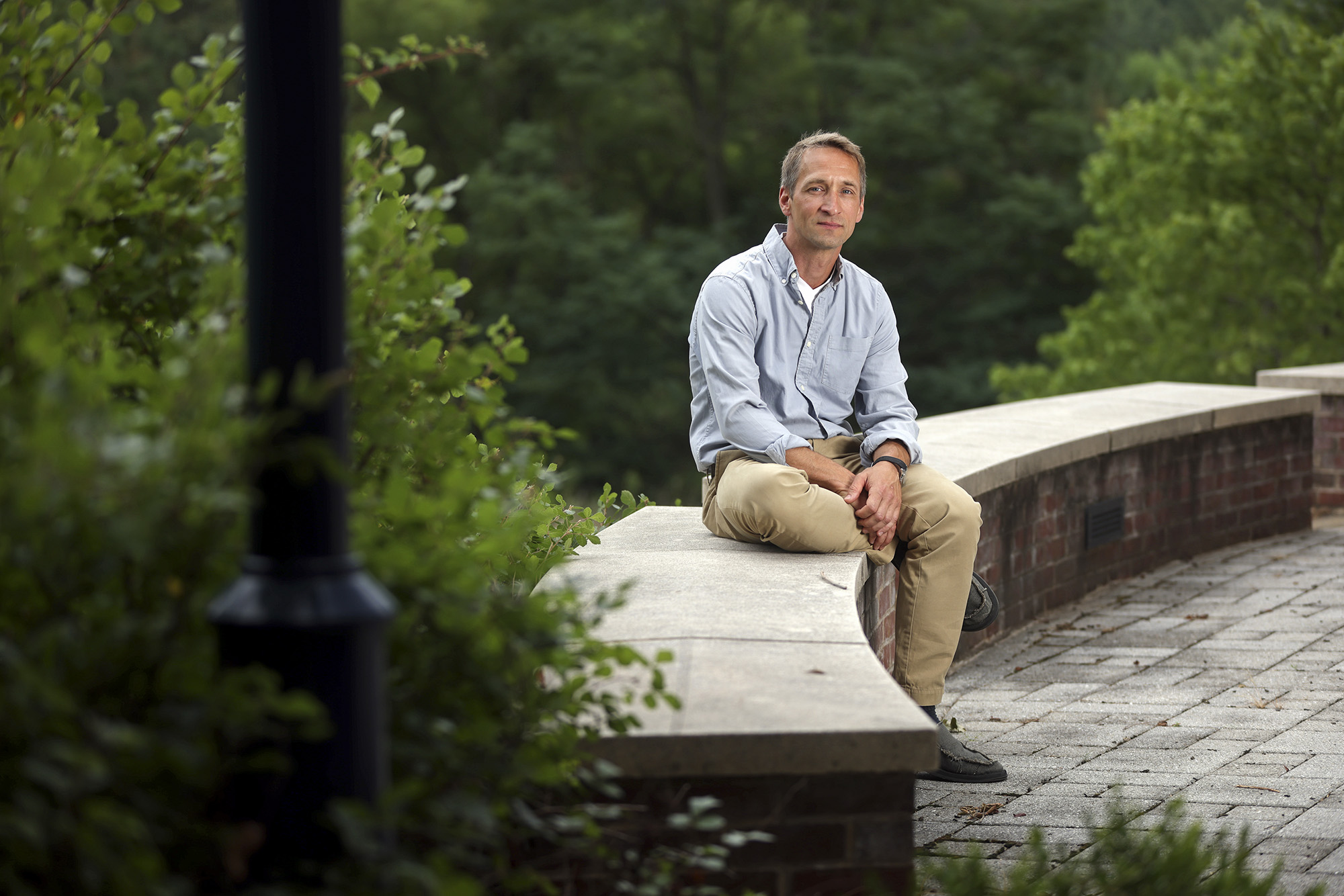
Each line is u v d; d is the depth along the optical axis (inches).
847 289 201.5
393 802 89.7
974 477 257.1
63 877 86.6
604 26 1619.1
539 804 118.6
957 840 163.6
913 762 118.4
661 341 1519.4
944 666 189.8
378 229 120.2
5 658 82.5
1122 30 2097.7
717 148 1642.5
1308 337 875.4
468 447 137.0
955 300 1583.4
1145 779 185.5
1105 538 318.3
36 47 135.7
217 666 95.3
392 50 1567.4
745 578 181.3
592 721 120.2
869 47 1642.5
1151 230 941.2
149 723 90.9
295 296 95.6
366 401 119.0
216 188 129.4
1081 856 155.1
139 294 123.0
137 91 1187.3
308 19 95.6
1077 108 1621.6
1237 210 850.1
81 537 86.3
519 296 1512.1
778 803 119.6
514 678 107.2
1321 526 409.1
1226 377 909.2
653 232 1669.5
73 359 105.3
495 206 1494.8
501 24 1624.0
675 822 110.7
